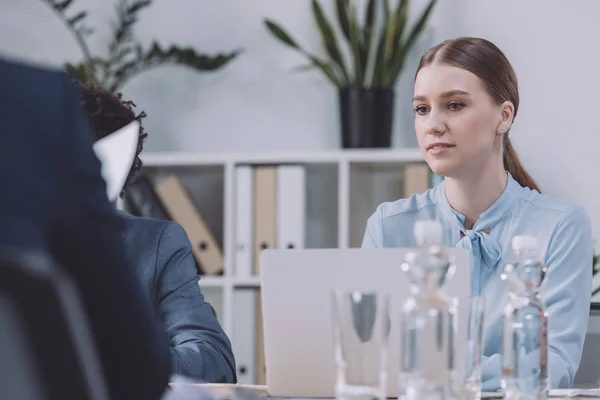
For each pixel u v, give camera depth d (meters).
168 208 4.82
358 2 5.05
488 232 2.85
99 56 5.32
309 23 5.13
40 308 1.06
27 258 1.05
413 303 1.61
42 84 1.19
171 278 2.56
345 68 4.78
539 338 1.82
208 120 5.21
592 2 4.78
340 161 4.63
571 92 4.79
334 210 5.00
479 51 2.83
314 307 2.03
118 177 2.38
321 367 2.04
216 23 5.24
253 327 4.65
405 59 4.93
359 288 2.00
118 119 2.48
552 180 4.79
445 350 1.58
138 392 1.27
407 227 3.02
